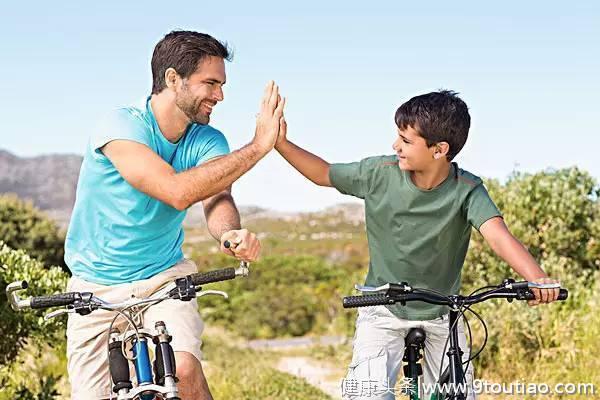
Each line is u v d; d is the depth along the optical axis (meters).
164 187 4.91
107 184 5.19
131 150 5.00
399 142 5.20
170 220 5.34
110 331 4.64
